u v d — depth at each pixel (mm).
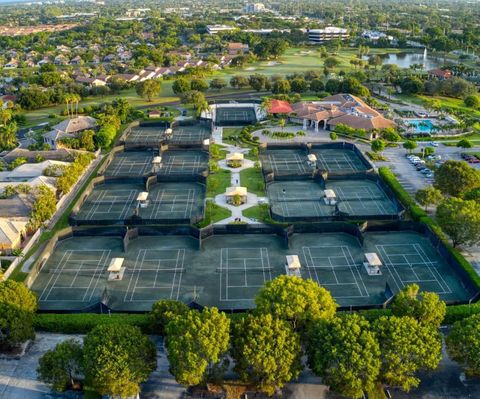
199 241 109250
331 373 65125
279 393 69875
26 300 79625
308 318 72062
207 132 197625
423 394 69688
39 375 72562
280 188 140625
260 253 107438
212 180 142375
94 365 64438
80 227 114312
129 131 199625
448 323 83062
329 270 101125
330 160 164250
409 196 131250
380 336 67500
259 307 73875
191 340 66062
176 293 93938
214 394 69938
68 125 189875
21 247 110062
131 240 113125
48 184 135125
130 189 141625
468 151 172250
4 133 182125
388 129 184375
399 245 110312
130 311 86188
